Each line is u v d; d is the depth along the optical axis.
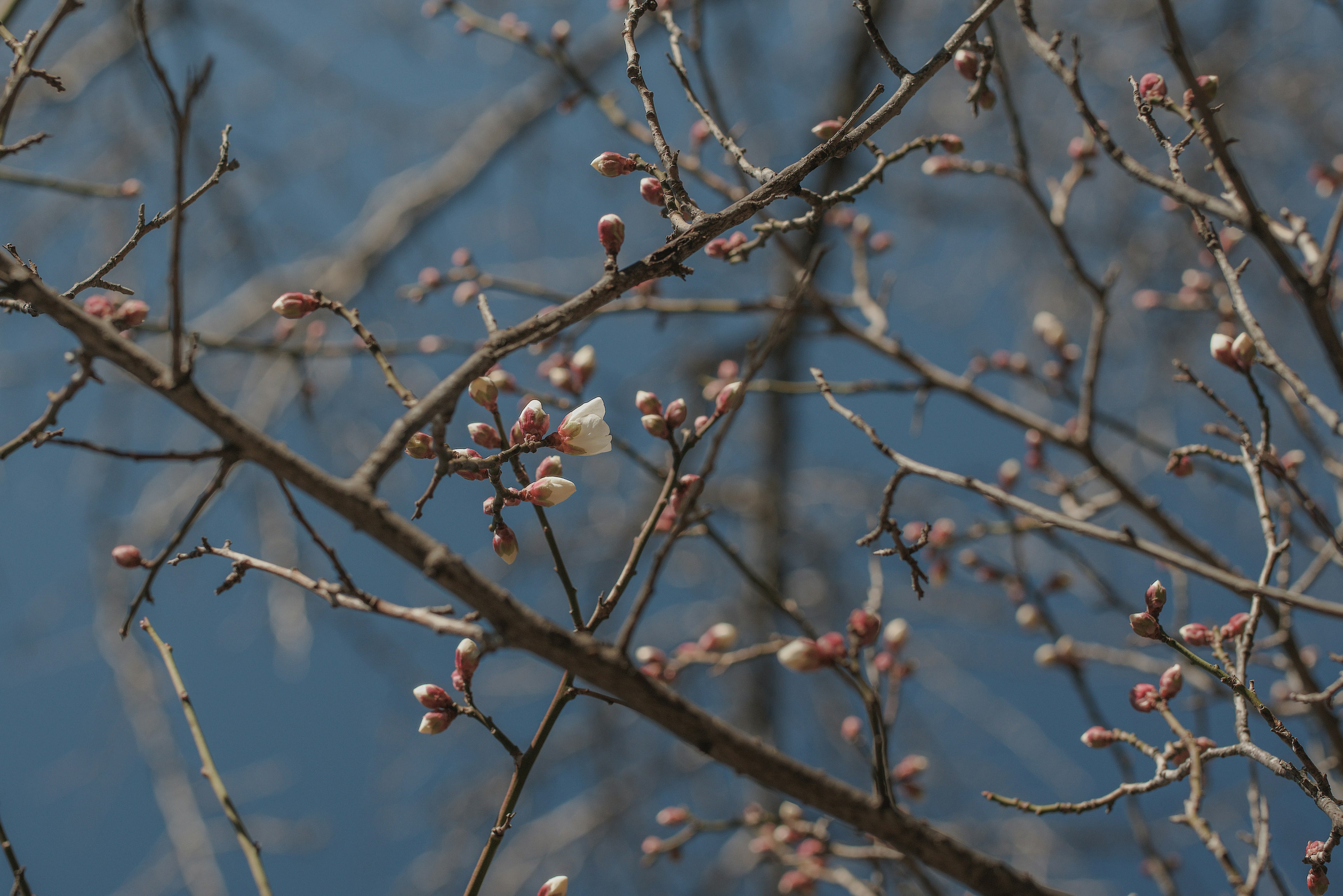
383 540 1.83
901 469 1.93
